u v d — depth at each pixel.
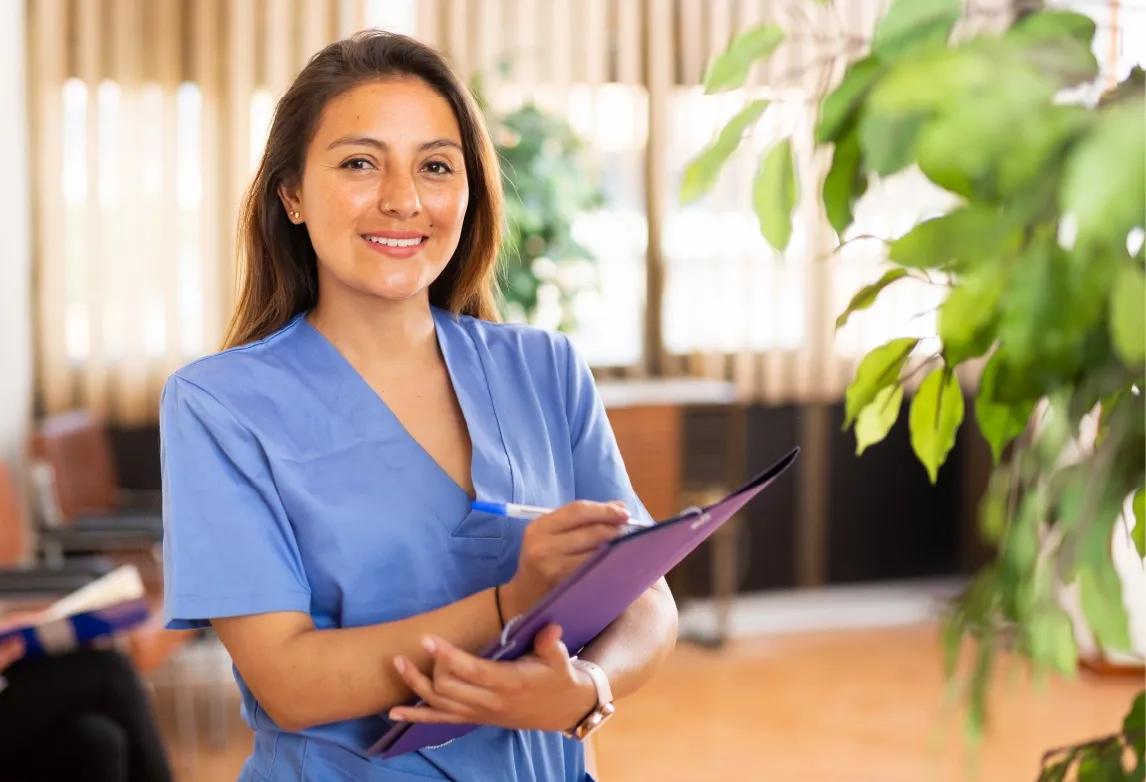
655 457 4.84
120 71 4.66
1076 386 0.66
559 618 1.14
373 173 1.31
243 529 1.26
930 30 0.68
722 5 5.15
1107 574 0.66
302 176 1.35
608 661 1.29
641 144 5.19
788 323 5.35
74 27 4.61
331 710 1.22
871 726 4.18
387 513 1.32
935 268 0.69
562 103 5.09
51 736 2.76
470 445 1.39
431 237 1.33
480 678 1.14
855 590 5.64
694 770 3.81
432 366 1.41
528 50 5.05
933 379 0.94
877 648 5.03
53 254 4.62
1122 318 0.59
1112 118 0.55
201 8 4.71
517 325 1.53
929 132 0.58
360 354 1.37
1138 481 0.66
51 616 2.86
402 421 1.37
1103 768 0.91
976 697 0.68
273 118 1.39
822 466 5.55
